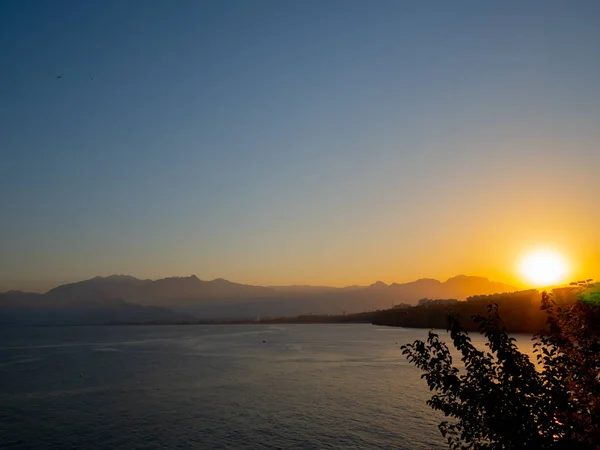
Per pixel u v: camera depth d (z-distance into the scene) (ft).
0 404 196.13
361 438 137.18
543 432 39.99
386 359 355.15
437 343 46.32
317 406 181.16
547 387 41.81
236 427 151.53
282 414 168.55
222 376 269.03
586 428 37.86
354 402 187.73
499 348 42.60
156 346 555.69
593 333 42.24
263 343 586.45
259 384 237.04
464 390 41.98
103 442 139.54
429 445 129.80
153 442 137.80
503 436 39.99
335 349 464.24
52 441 141.79
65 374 289.33
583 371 40.42
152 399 201.16
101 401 199.11
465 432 43.27
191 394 211.20
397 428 147.13
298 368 303.48
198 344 584.40
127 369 311.68
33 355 442.50
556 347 44.04
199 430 148.97
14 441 142.61
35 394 218.79
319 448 128.77
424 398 193.67
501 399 40.96
